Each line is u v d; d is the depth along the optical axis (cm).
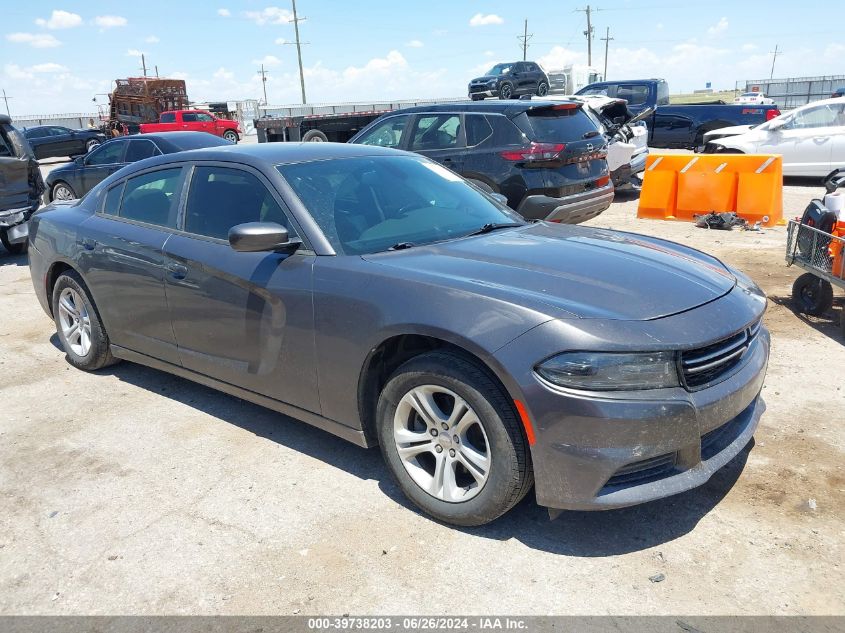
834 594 256
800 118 1369
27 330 619
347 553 289
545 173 759
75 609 262
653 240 390
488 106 801
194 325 396
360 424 329
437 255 331
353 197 375
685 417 265
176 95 3506
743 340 296
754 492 323
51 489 347
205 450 382
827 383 445
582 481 263
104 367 508
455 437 294
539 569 275
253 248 329
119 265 436
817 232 540
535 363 263
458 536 298
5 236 959
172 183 426
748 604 253
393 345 320
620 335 263
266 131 1848
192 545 298
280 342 349
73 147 3047
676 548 285
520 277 300
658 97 1947
